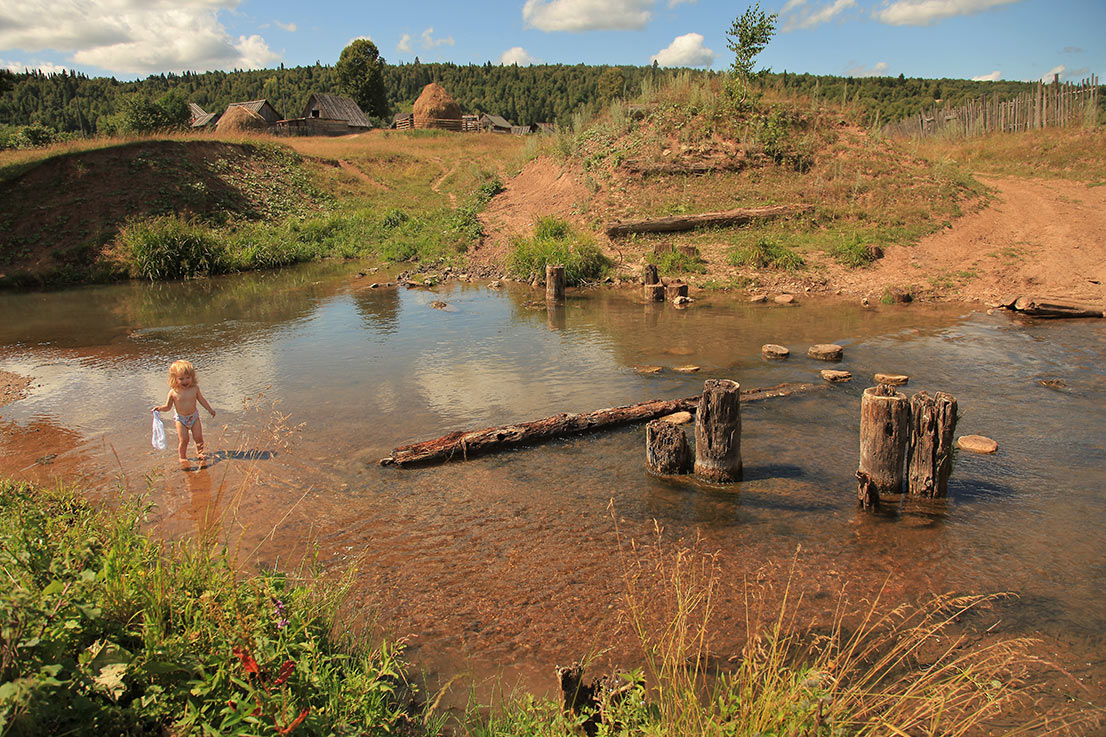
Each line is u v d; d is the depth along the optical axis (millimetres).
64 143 26891
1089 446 7180
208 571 3541
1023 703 3611
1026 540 5395
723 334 12258
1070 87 29969
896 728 2953
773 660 3062
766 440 7582
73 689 2586
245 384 9781
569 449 7383
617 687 3123
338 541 5402
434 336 12617
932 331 12133
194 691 2678
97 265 20672
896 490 6270
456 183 32688
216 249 21625
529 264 18984
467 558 5176
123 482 6438
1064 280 14680
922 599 4617
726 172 22250
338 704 2982
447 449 7102
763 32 23688
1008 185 23000
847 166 21938
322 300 16672
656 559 5164
